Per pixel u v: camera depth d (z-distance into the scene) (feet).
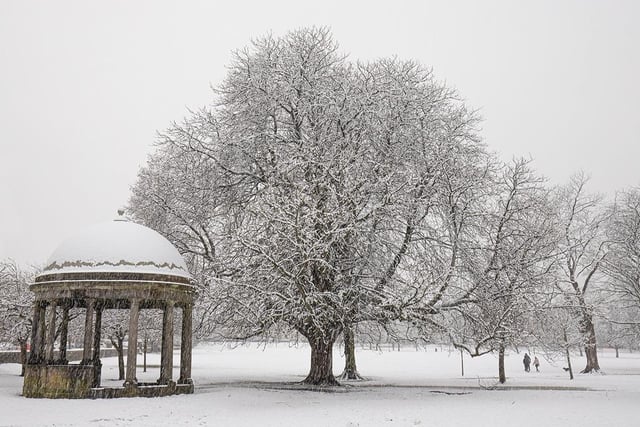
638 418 49.65
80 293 65.67
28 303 101.45
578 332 112.16
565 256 96.48
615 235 131.54
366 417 50.03
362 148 79.10
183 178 86.28
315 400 64.13
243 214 84.94
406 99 80.23
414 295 69.82
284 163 75.56
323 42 87.35
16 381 89.56
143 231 70.38
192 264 87.25
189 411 54.39
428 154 78.64
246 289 68.44
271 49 86.43
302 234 64.69
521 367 160.76
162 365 68.74
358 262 74.95
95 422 47.24
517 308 73.87
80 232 69.82
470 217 77.87
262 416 50.85
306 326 77.92
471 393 74.38
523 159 85.35
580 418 49.65
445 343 80.12
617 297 144.15
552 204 105.70
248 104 83.51
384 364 181.16
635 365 162.30
